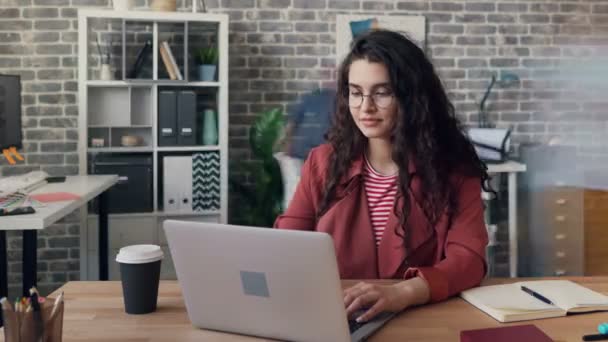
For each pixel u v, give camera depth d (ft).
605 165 17.17
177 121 15.05
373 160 6.59
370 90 6.13
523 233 16.51
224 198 15.19
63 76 15.70
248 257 4.35
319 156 6.92
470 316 4.95
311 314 4.27
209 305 4.61
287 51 16.40
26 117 15.70
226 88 14.96
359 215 6.45
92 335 4.52
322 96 16.47
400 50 6.15
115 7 14.58
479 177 6.39
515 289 5.48
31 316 3.84
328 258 4.09
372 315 4.76
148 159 14.90
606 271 15.76
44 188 11.87
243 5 16.24
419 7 16.67
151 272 4.99
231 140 16.47
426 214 6.23
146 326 4.74
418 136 6.20
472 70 16.93
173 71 14.88
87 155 14.74
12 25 15.52
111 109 15.42
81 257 14.44
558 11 17.01
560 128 17.20
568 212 15.74
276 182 15.98
